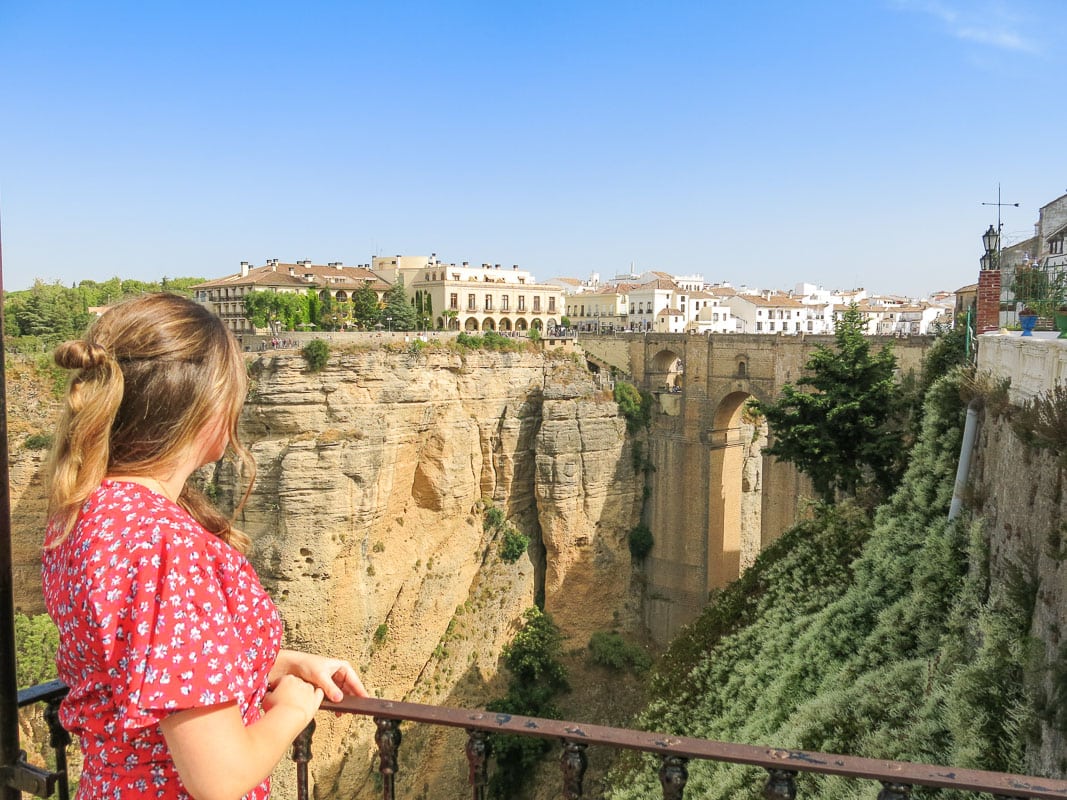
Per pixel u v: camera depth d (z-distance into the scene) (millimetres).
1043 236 40188
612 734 4973
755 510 76812
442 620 61875
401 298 107625
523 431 68625
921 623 21562
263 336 66312
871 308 149750
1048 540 14938
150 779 3635
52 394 56750
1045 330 25203
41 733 29703
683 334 70562
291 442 54219
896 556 25219
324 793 51500
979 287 30906
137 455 3959
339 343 55844
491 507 67188
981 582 19688
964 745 15453
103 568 3523
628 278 185375
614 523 71562
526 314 123688
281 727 3939
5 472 4824
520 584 67125
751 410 72375
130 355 3977
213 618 3598
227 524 4918
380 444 56594
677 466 71812
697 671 32688
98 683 3662
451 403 62375
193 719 3430
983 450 22297
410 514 61844
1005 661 15742
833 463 35938
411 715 5066
